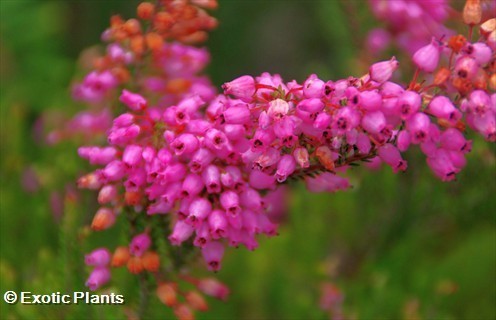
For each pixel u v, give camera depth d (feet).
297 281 1.52
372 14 1.42
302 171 1.03
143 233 1.10
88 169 1.35
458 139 1.01
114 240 1.43
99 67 1.19
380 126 0.96
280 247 1.52
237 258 1.52
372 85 0.98
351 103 0.97
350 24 1.45
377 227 1.44
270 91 1.00
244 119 0.99
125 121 1.04
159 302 1.23
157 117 1.05
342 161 1.01
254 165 0.99
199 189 1.01
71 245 1.20
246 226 1.03
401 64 1.36
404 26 1.35
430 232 1.51
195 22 1.13
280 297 1.49
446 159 1.02
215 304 1.47
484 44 1.00
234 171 1.02
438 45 1.01
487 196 1.35
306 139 1.00
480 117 1.01
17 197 1.53
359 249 1.47
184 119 1.02
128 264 1.08
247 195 1.02
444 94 1.03
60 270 1.22
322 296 1.44
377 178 1.45
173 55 1.19
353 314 1.43
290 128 0.97
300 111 0.98
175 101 1.19
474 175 1.34
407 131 0.98
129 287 1.30
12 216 1.47
